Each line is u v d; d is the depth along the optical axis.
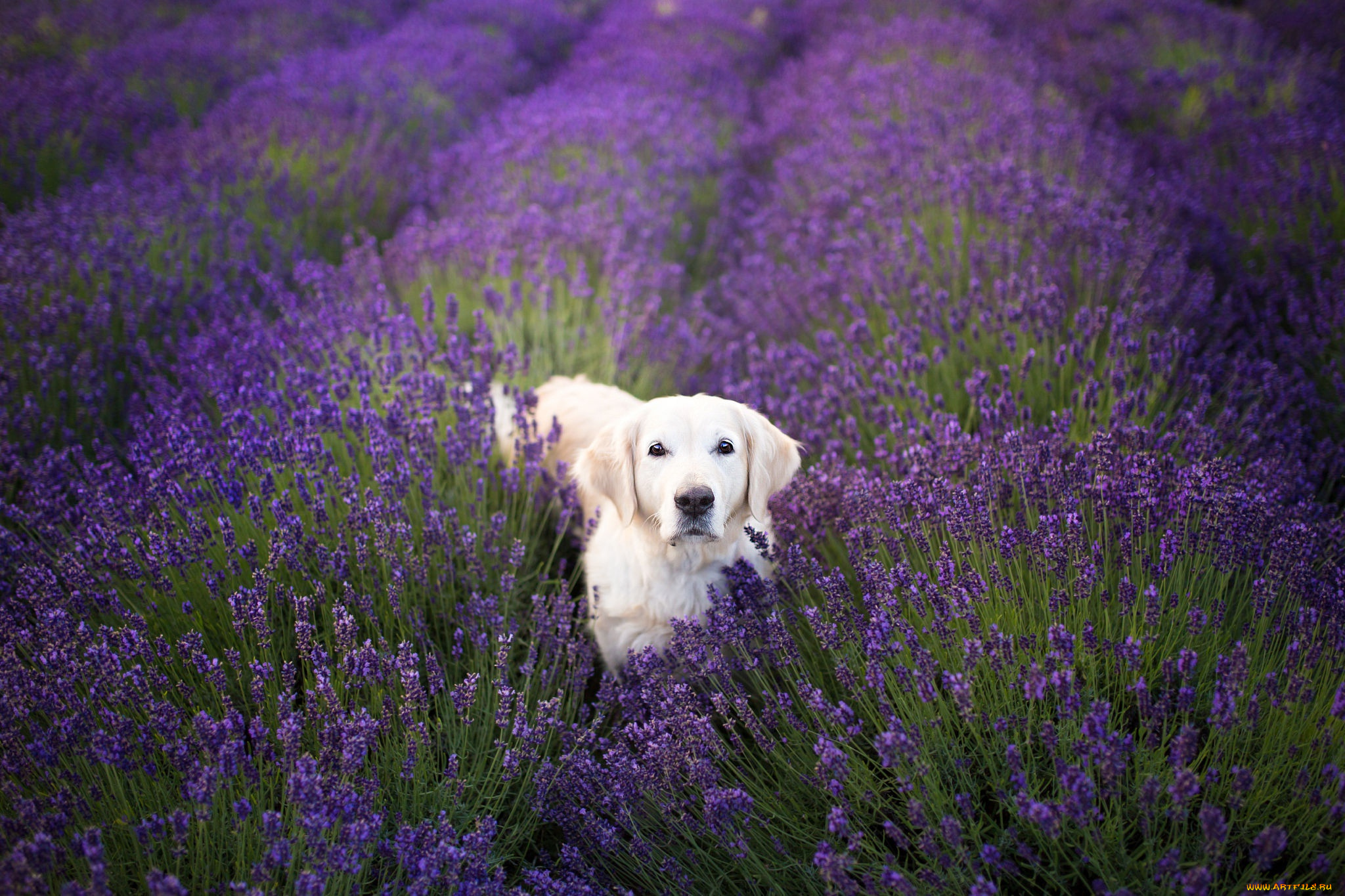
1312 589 1.99
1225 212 5.14
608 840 2.01
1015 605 2.17
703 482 2.42
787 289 4.87
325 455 2.87
